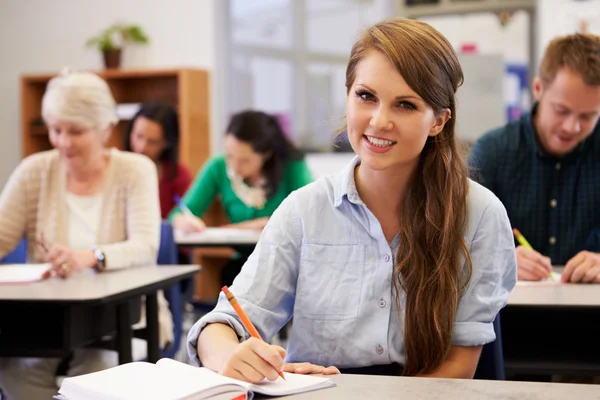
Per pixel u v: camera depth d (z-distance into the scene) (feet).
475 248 4.29
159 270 7.25
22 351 6.02
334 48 17.46
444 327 4.15
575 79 6.42
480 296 4.25
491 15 15.24
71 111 7.47
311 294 4.34
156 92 17.95
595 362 5.78
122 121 17.72
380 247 4.30
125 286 6.27
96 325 6.33
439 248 4.21
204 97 17.66
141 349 7.41
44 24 19.08
